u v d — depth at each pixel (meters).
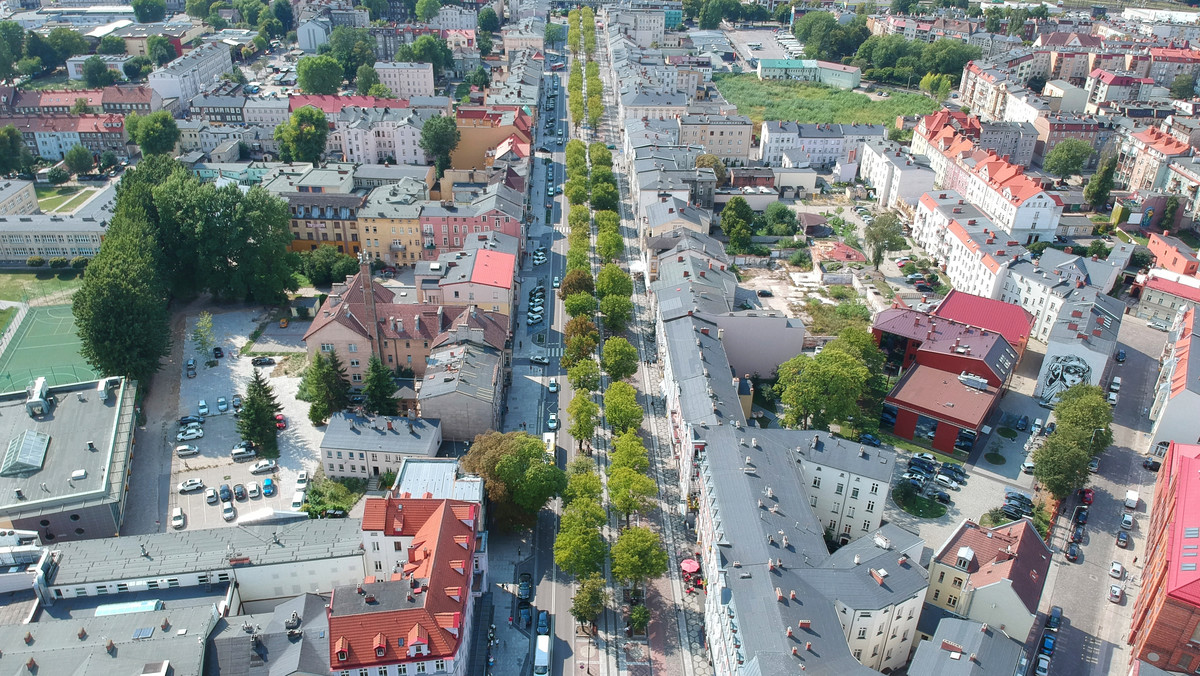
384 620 158.88
